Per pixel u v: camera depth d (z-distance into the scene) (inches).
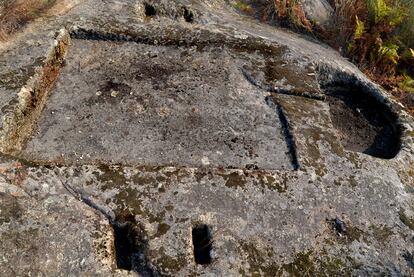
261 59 152.3
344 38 183.8
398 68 182.4
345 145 135.9
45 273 87.6
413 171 122.0
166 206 101.8
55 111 125.3
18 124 116.8
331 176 114.3
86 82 135.9
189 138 121.3
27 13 149.6
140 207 100.9
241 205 104.3
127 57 147.1
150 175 107.4
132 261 93.7
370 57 178.4
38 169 105.0
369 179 115.2
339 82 156.6
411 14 184.1
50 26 149.4
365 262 98.9
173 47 153.2
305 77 147.5
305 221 103.5
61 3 164.7
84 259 90.7
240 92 138.0
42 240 92.0
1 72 127.3
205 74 143.3
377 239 103.0
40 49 137.9
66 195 101.3
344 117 146.4
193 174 109.3
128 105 129.1
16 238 91.4
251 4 203.3
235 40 158.2
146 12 175.2
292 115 130.6
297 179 112.0
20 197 98.6
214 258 94.4
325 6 199.8
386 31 182.4
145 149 117.1
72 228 95.2
